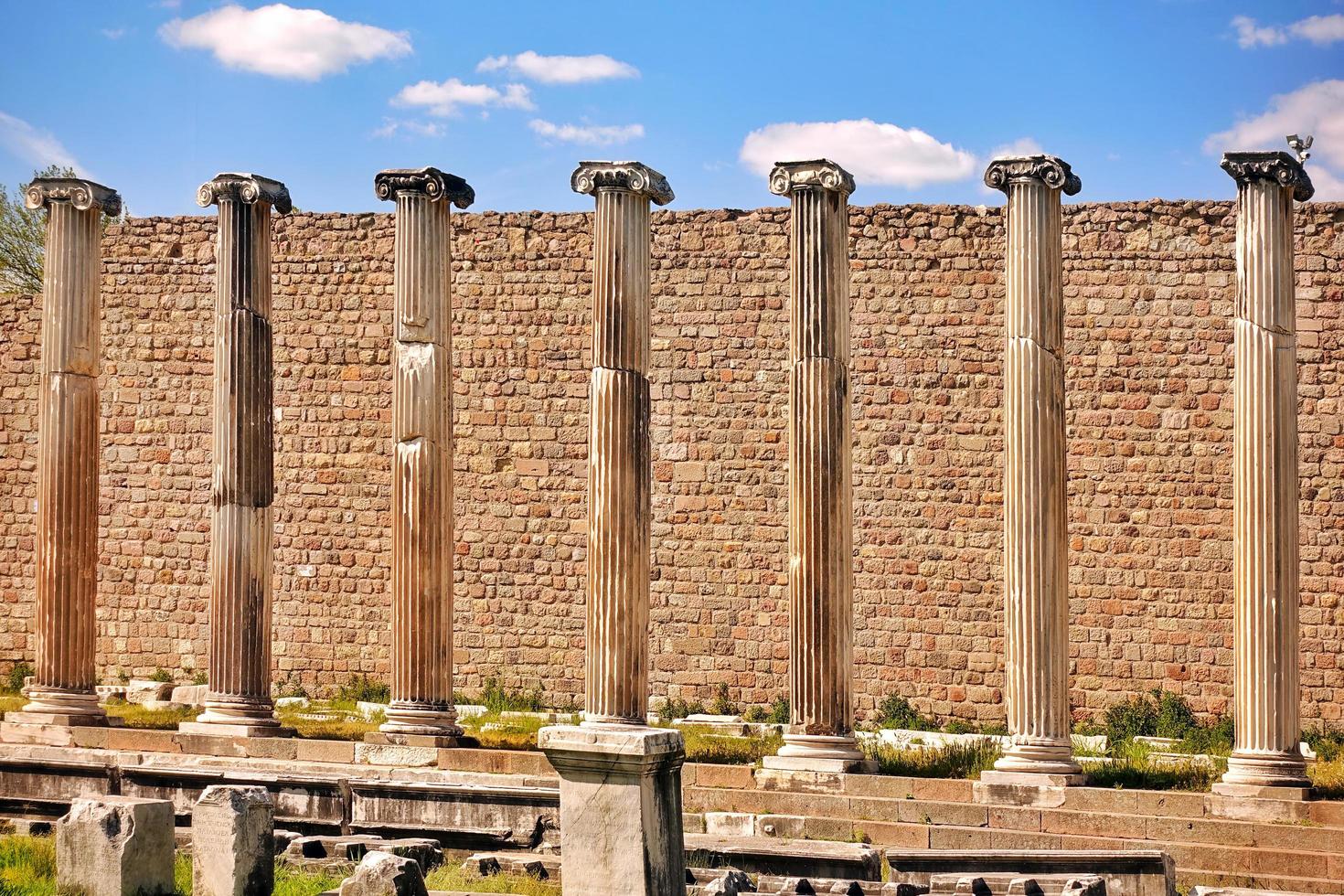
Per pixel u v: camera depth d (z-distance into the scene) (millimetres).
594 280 22688
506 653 30406
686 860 17969
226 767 22062
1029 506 20797
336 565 31141
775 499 29250
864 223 29094
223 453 24312
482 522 30609
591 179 22594
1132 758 22750
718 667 29359
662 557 29688
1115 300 28156
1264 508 19938
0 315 32969
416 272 23516
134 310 32312
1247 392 20141
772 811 20531
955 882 16406
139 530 32125
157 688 31172
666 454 29766
